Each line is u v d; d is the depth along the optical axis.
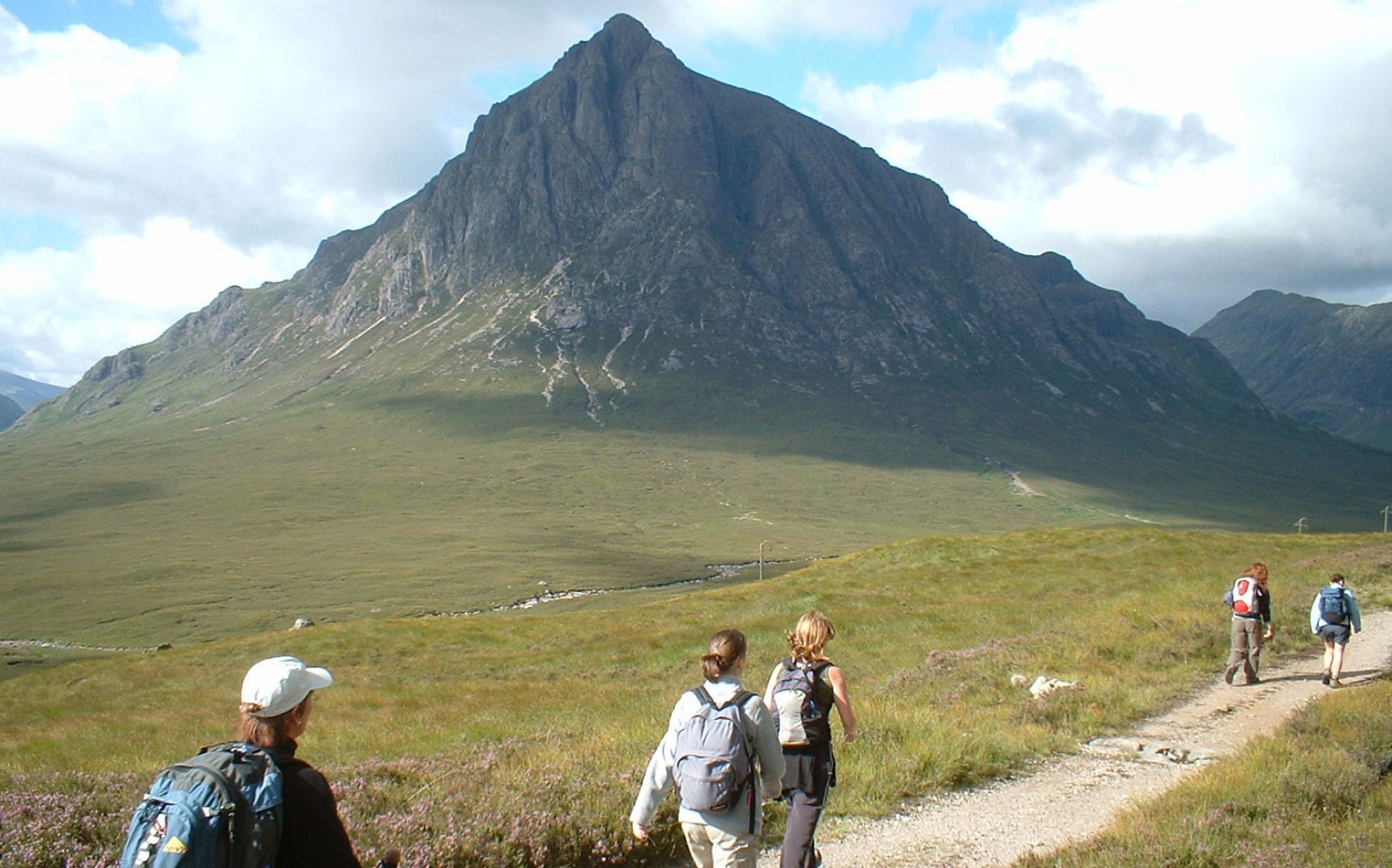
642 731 17.20
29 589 177.12
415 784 12.91
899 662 28.80
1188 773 14.31
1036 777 14.29
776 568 197.62
